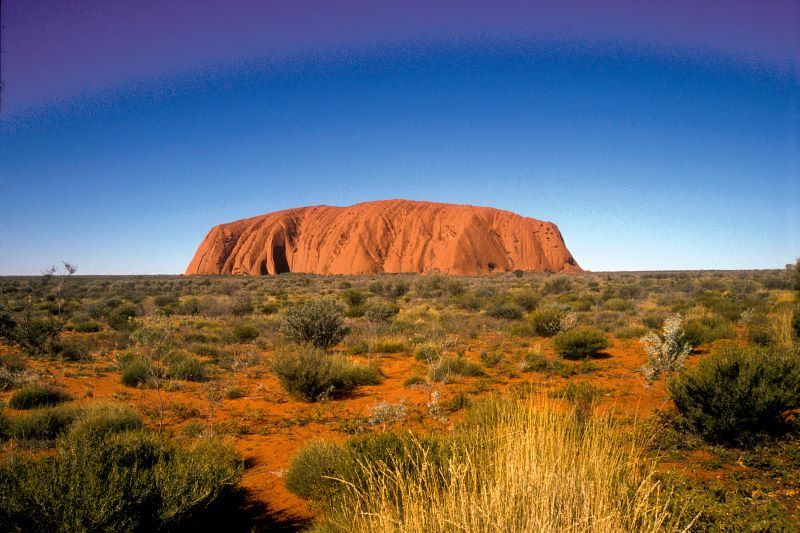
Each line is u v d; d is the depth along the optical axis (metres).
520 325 21.86
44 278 18.75
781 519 3.85
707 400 6.73
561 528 2.79
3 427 8.23
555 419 4.51
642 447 4.90
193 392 12.01
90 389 12.11
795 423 6.69
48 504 3.88
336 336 17.64
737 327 19.84
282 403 10.93
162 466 4.86
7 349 18.19
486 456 4.03
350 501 4.23
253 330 21.39
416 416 9.16
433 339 18.44
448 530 2.97
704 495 4.34
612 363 14.22
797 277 34.41
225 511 5.46
